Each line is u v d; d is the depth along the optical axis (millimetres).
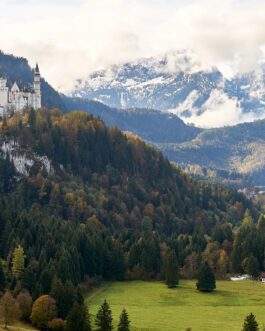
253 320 188375
